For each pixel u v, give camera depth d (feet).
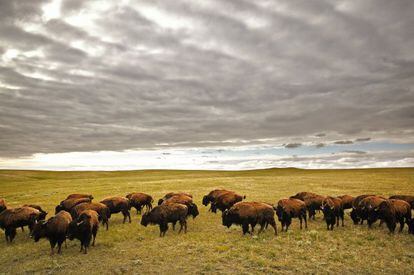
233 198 67.67
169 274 33.86
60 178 285.64
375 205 53.67
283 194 102.01
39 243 48.98
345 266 34.96
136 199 73.20
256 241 46.06
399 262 35.76
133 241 48.37
